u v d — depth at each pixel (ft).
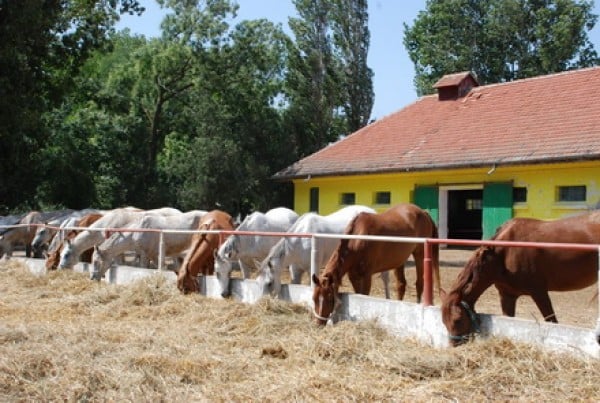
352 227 28.43
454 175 66.90
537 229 22.89
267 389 17.74
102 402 16.75
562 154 56.08
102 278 42.45
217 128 97.50
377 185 74.79
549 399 16.25
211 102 98.73
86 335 23.93
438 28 130.41
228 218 39.52
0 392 17.40
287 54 113.09
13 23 68.23
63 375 18.66
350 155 80.28
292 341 23.00
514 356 18.76
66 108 105.40
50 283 39.93
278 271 29.96
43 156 90.79
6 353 20.66
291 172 84.02
